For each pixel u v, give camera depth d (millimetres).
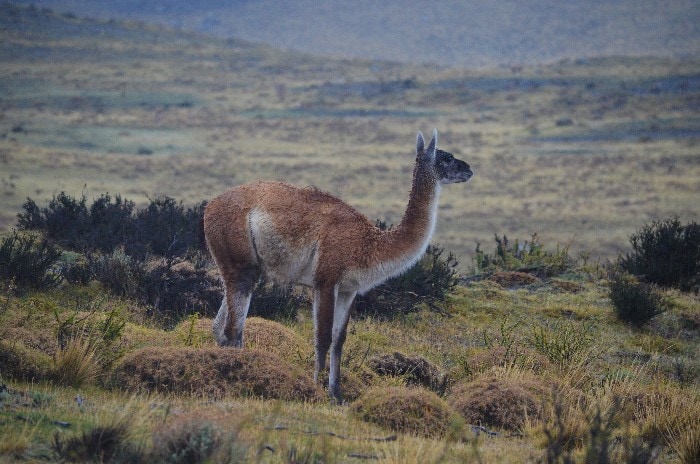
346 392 43781
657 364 56500
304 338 52844
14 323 42969
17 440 29406
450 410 39156
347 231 43125
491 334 60125
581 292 73188
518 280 74750
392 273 44062
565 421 38312
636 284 73938
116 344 43562
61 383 38625
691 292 76625
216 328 45781
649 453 31797
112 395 37844
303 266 43781
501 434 39250
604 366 54375
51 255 57062
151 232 67125
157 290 55906
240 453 29047
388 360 48375
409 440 34031
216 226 45219
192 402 36938
